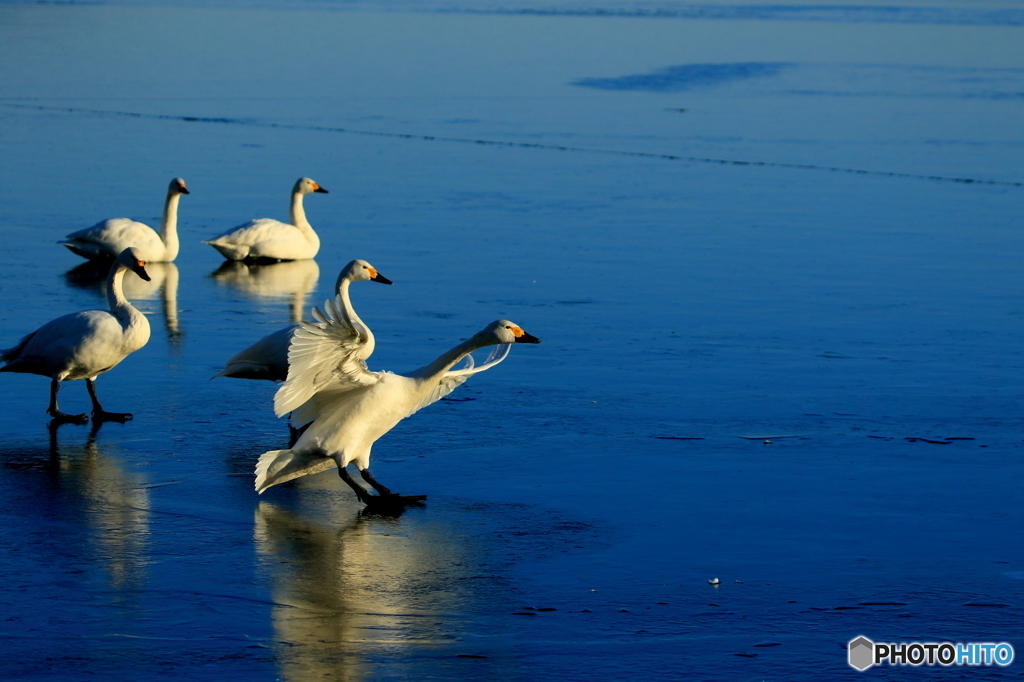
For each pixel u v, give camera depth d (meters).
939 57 62.94
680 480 11.27
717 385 14.41
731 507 10.59
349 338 9.84
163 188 28.56
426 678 7.53
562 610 8.53
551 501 10.73
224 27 77.69
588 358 15.55
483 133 37.78
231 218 25.64
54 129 37.19
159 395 13.73
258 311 18.14
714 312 18.17
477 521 10.24
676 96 46.97
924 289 19.86
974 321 17.75
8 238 23.08
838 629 8.30
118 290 12.73
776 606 8.63
